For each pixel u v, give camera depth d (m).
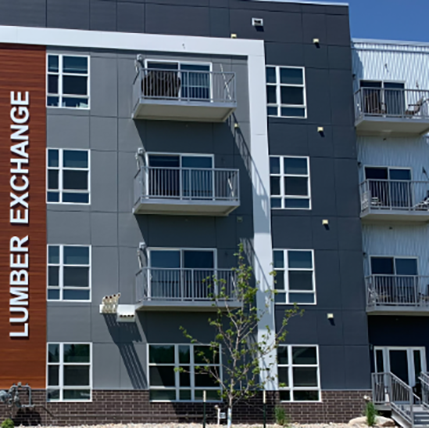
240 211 33.91
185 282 32.50
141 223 32.94
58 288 31.72
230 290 32.81
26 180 32.19
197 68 34.62
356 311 34.12
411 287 34.84
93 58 33.72
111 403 31.31
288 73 35.53
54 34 33.53
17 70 32.97
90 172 32.81
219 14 35.31
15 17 33.41
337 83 35.91
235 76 34.91
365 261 35.41
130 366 31.73
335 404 33.09
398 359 35.06
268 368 30.22
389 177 36.41
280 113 35.09
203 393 31.64
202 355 30.94
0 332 30.97
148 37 34.31
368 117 35.25
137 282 32.22
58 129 32.84
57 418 30.78
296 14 36.09
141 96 32.53
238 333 30.16
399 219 35.66
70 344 31.44
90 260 32.19
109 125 33.34
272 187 34.44
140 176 32.25
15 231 31.75
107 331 31.81
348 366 33.56
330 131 35.41
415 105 35.81
